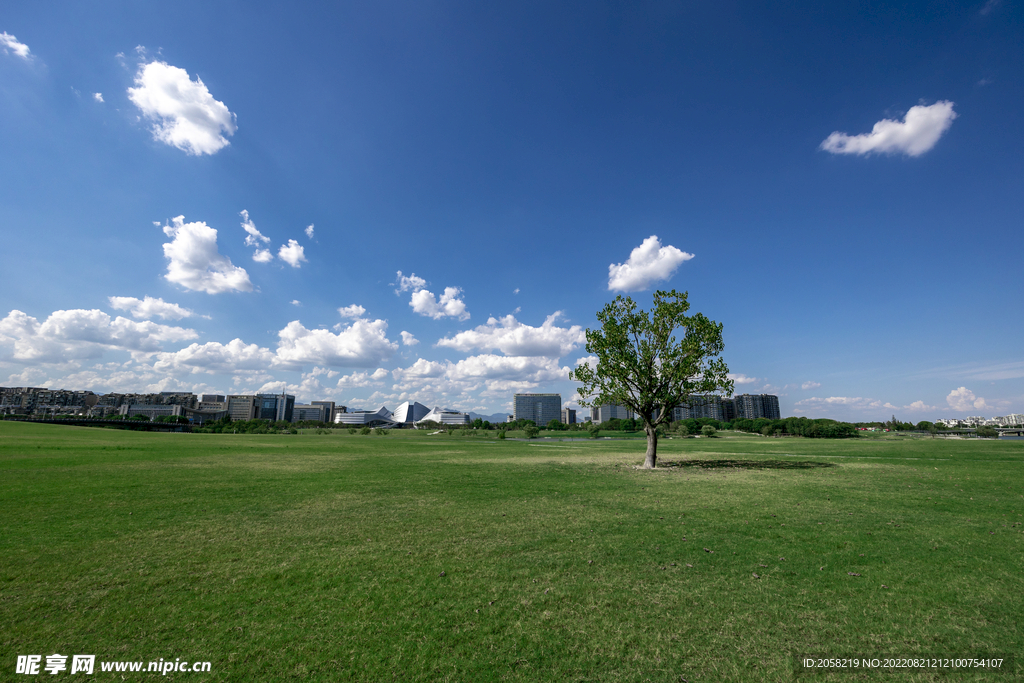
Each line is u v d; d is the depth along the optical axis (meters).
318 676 4.79
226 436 75.94
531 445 56.91
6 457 26.39
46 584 7.25
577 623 6.03
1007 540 9.80
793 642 5.52
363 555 8.88
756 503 14.30
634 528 11.07
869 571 7.91
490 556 8.84
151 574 7.77
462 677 4.78
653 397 26.81
